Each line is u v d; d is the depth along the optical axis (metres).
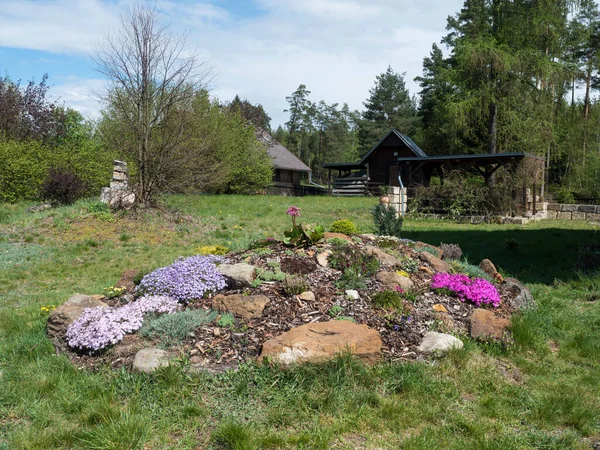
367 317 5.09
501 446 3.35
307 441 3.36
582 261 8.82
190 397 3.88
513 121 26.41
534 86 26.53
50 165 18.78
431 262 6.77
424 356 4.63
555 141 29.02
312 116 78.62
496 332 5.27
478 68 25.88
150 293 5.64
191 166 15.60
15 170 17.66
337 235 7.36
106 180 19.28
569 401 4.00
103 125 21.20
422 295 5.82
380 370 4.30
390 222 9.79
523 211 20.09
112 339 4.63
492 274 7.12
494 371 4.55
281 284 5.58
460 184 19.70
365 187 32.78
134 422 3.49
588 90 41.12
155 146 14.08
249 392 3.94
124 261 10.01
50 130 23.55
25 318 6.25
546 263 9.53
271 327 4.82
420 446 3.30
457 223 18.20
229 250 8.38
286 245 6.88
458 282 6.05
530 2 26.02
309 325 4.60
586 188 38.09
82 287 8.26
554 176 44.91
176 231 12.74
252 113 53.97
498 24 26.67
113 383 4.09
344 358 4.18
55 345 4.98
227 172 24.05
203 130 19.41
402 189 19.94
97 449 3.29
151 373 4.12
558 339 5.57
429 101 49.41
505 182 19.19
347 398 3.88
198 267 5.81
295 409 3.73
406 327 5.02
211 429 3.53
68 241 11.44
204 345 4.57
